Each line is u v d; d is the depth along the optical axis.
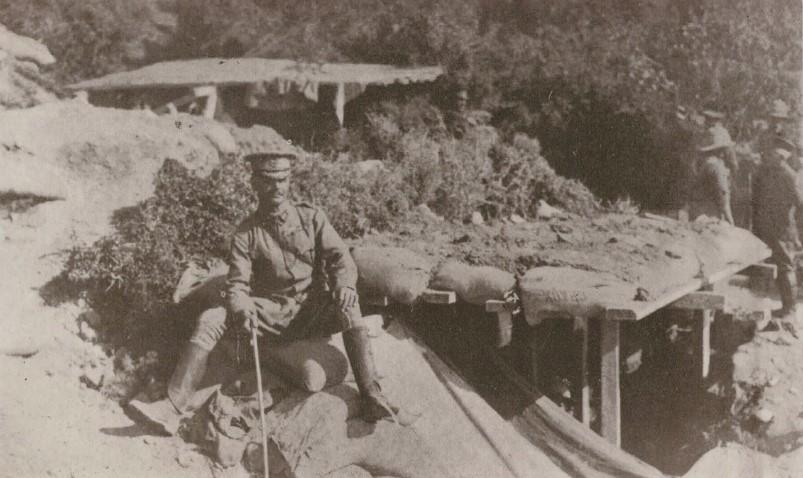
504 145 10.57
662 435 8.75
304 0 12.18
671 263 7.68
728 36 12.45
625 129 12.34
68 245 7.35
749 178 11.69
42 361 6.41
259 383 5.95
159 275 6.79
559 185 10.34
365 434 6.25
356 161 10.45
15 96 9.04
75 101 9.01
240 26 12.06
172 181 7.45
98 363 6.61
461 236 8.40
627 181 12.38
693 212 10.98
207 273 6.95
